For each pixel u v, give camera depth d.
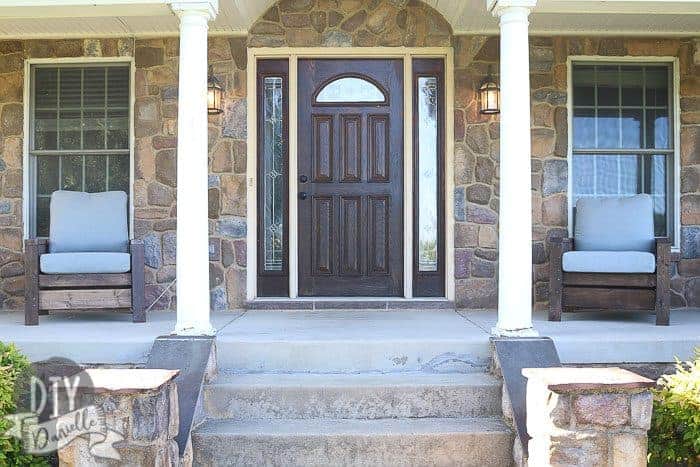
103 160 5.86
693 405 3.28
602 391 3.03
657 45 5.77
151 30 5.65
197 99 4.14
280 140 5.88
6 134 5.80
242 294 5.72
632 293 4.86
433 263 5.88
